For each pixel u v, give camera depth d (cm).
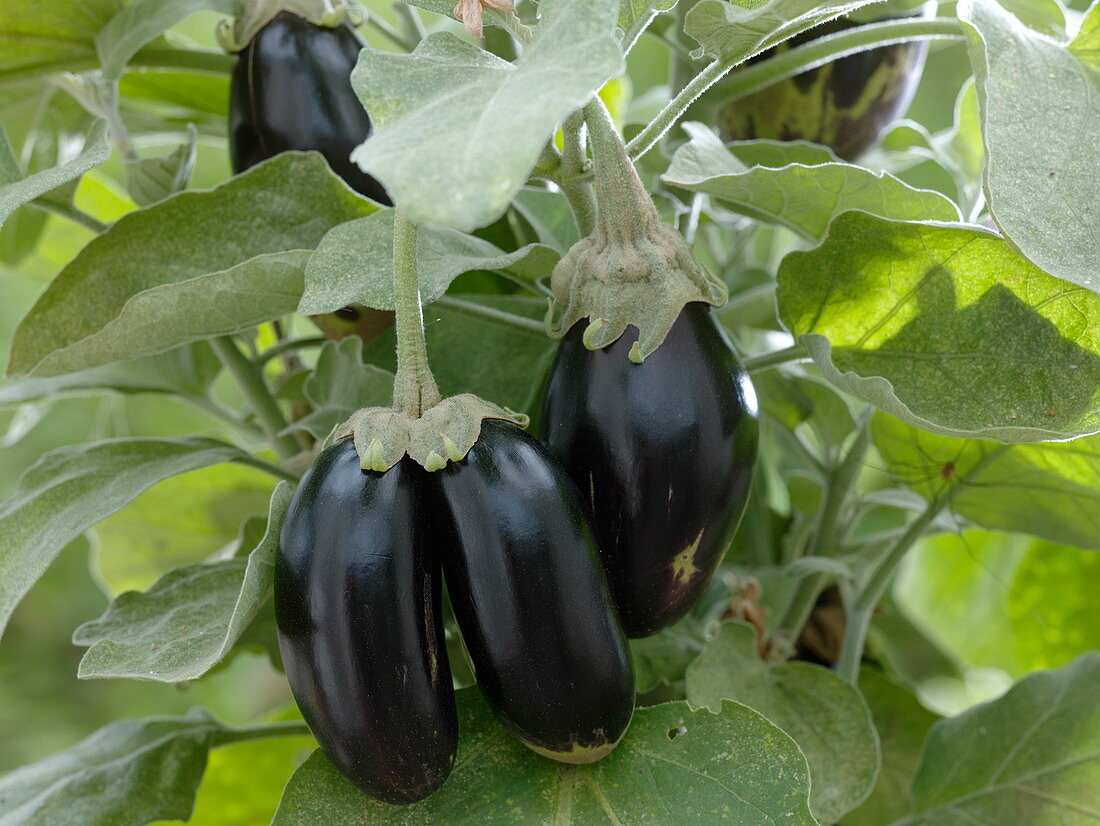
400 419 39
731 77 60
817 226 51
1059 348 43
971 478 54
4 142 53
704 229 76
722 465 40
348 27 55
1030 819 56
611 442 40
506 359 56
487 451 38
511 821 41
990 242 43
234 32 54
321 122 52
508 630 37
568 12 33
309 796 42
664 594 41
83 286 50
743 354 60
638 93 113
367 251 44
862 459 63
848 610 62
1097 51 43
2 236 74
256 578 38
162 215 50
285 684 190
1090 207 38
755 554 74
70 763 60
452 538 38
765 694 53
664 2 41
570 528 38
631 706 40
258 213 50
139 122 73
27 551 49
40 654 216
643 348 40
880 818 69
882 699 71
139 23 57
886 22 56
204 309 46
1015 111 40
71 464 52
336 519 37
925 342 46
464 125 30
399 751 38
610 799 42
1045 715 58
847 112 63
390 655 37
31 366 51
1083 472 51
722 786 41
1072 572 81
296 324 92
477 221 28
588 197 45
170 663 39
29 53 62
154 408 145
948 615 87
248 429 70
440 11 43
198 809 75
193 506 76
